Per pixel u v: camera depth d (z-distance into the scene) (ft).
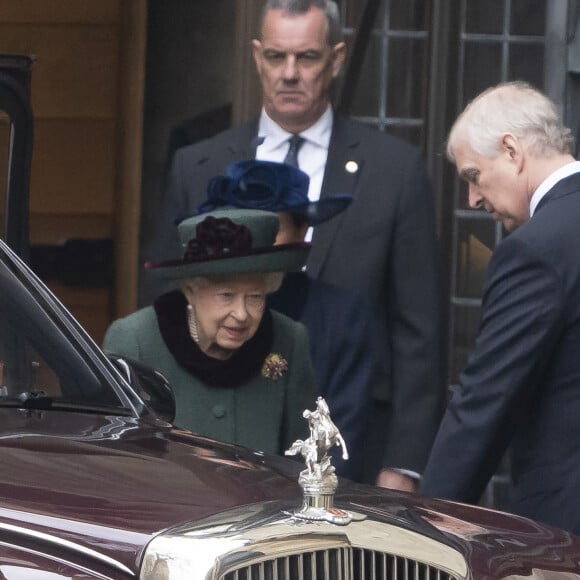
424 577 35.91
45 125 88.17
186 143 87.20
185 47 86.89
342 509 35.88
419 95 83.35
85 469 36.27
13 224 48.60
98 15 87.71
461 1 82.69
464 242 83.51
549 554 39.81
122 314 88.33
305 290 56.70
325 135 65.00
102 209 88.53
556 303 49.67
